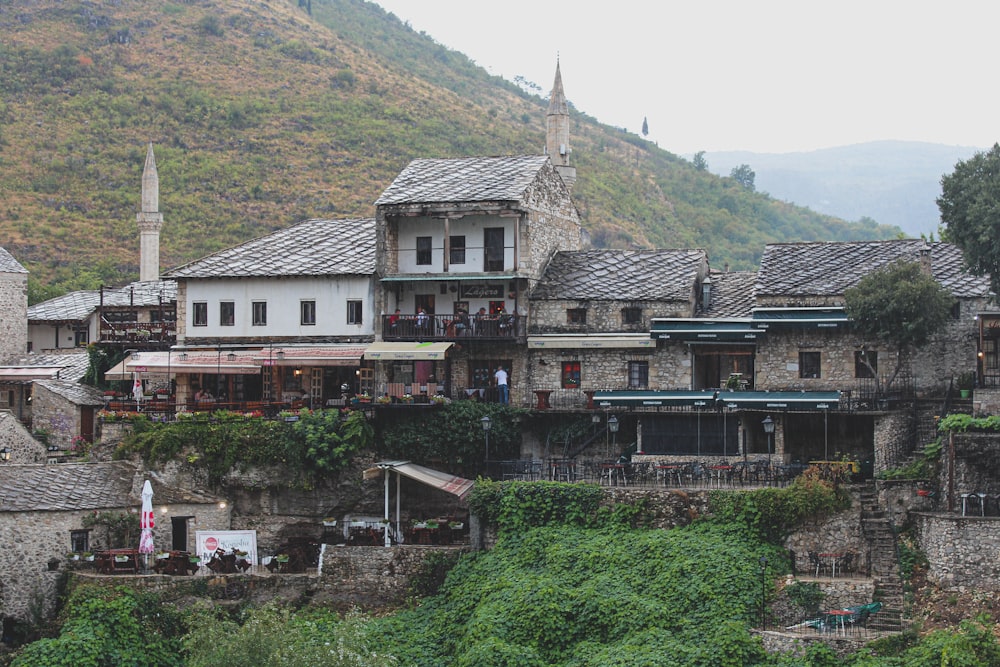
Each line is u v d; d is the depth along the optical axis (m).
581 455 61.72
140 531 57.38
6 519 54.41
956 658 42.81
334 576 55.97
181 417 61.72
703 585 48.72
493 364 64.62
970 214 55.00
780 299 60.62
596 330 63.25
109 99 162.38
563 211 69.94
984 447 51.09
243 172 148.50
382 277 65.19
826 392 56.84
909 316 56.91
